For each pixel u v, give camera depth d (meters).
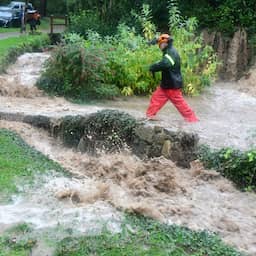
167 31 20.27
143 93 14.69
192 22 16.47
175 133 9.71
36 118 11.19
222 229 7.09
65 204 7.18
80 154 10.29
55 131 10.95
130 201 7.57
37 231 6.29
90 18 22.84
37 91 13.62
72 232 6.29
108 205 7.28
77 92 13.77
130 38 15.73
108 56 14.40
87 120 10.67
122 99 14.00
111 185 8.21
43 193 7.46
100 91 13.71
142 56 14.63
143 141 9.91
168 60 11.04
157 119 11.41
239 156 9.02
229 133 10.82
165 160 9.40
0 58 16.98
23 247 5.93
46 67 14.29
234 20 19.58
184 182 8.71
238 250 6.49
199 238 6.51
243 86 16.94
